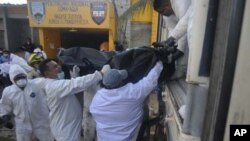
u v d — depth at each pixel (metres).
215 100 0.87
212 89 0.89
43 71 3.32
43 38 8.71
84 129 3.30
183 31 1.67
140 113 2.51
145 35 8.08
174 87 1.90
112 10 8.14
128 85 2.33
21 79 3.65
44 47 8.79
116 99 2.33
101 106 2.44
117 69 2.32
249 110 0.83
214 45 0.88
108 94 2.37
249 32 0.78
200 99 0.96
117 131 2.45
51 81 3.08
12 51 13.32
